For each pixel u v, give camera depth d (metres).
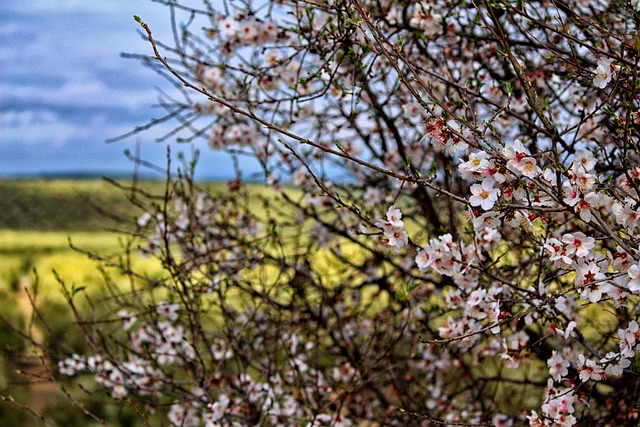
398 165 3.75
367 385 3.64
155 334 3.59
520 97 3.08
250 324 3.69
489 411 3.10
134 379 3.41
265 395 3.29
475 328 2.57
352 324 3.92
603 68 2.07
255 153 3.80
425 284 3.56
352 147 3.86
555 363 2.34
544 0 2.97
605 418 2.94
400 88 3.25
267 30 3.27
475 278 2.64
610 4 2.82
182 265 3.27
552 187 1.96
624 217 2.02
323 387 3.55
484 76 3.12
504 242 3.08
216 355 3.61
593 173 2.02
